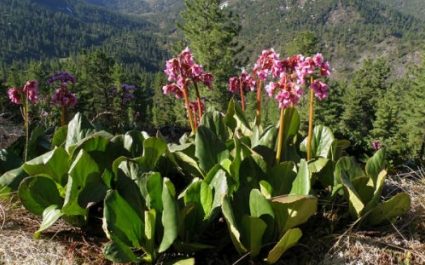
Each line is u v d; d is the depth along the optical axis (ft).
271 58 3.03
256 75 3.37
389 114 28.35
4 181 2.68
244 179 2.58
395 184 3.15
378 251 2.32
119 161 2.48
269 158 2.89
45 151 3.34
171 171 3.08
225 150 2.75
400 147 8.69
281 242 2.02
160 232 2.27
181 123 26.96
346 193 2.53
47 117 7.11
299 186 2.36
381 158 2.77
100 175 2.47
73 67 35.27
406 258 2.27
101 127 3.71
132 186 2.38
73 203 2.32
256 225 2.06
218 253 2.34
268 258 2.11
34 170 2.53
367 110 34.83
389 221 2.51
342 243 2.36
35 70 32.76
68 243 2.44
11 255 2.31
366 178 2.56
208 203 2.33
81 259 2.29
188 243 2.16
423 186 3.04
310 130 2.82
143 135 2.96
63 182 2.64
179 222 2.09
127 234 2.20
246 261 2.26
